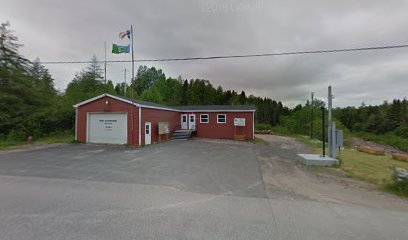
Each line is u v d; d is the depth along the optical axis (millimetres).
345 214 3809
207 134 20875
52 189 5043
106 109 15117
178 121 21078
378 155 13195
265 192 5117
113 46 15062
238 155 10867
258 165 8461
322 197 4805
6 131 16688
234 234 2986
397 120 41469
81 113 15656
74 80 41406
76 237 2846
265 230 3127
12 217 3473
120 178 6176
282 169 7848
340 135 9406
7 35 19250
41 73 34750
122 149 12492
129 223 3301
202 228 3164
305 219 3559
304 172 7453
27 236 2857
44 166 7719
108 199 4414
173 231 3055
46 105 21375
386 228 3270
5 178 6031
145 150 12125
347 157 11469
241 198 4641
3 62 19047
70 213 3662
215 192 5047
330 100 9805
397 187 5293
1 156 9883
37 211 3730
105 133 15156
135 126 14492
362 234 3057
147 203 4215
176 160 9164
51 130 18797
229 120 20375
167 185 5535
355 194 5078
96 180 5918
